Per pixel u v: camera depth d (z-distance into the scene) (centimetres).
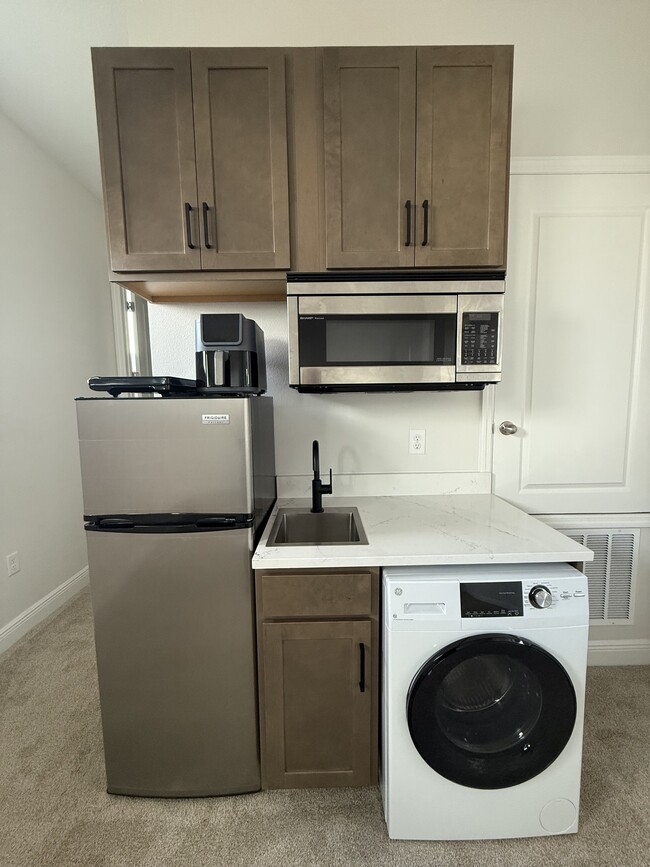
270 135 145
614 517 201
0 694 194
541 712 123
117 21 185
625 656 208
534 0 177
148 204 145
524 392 193
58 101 227
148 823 135
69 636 240
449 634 121
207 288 171
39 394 259
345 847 128
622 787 146
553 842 129
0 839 131
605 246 187
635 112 183
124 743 142
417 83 144
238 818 137
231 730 141
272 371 192
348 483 196
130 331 357
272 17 175
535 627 121
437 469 199
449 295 153
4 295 234
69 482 284
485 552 129
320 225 149
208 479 133
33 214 255
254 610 138
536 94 181
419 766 125
